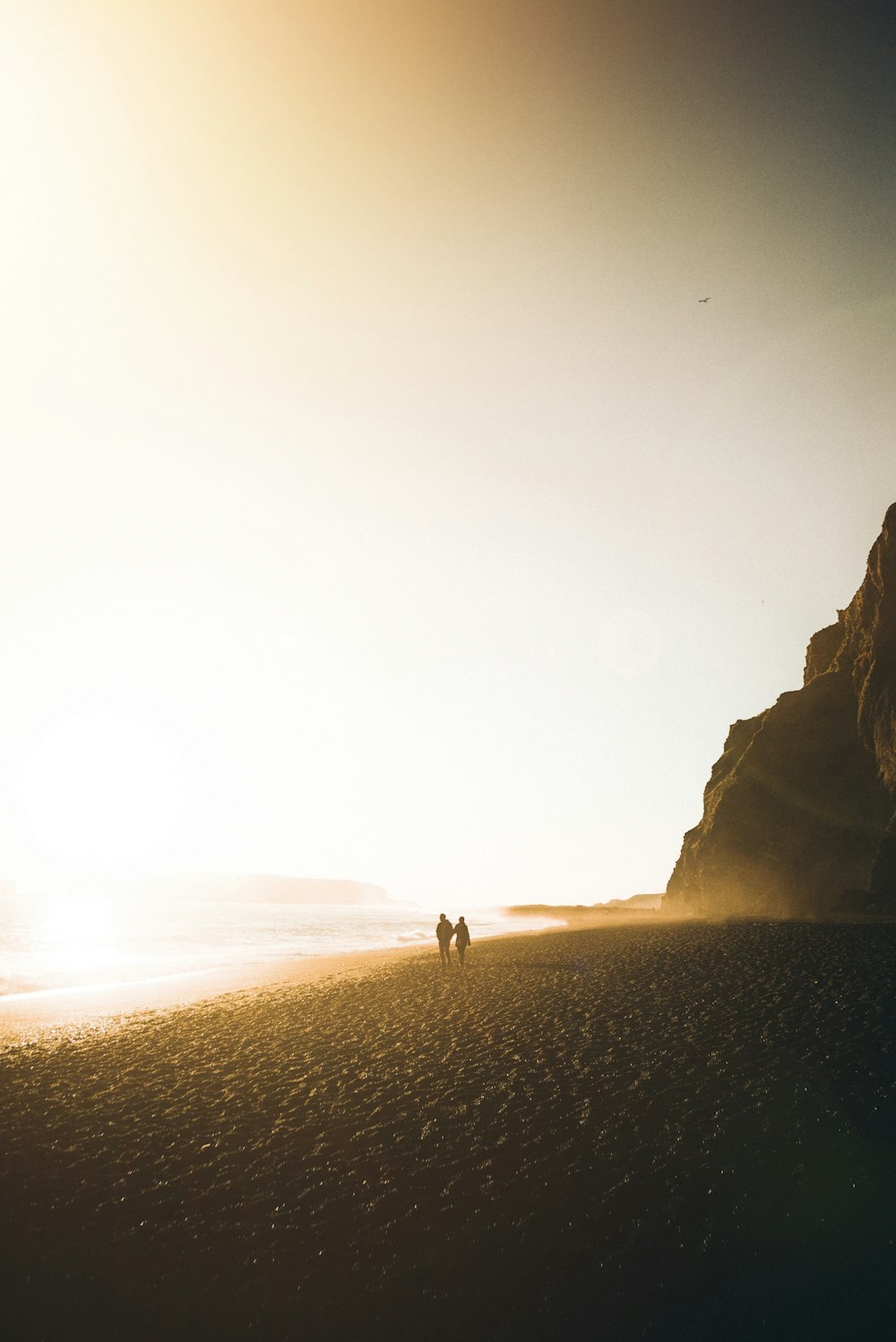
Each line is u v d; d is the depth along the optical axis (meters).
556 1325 8.52
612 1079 14.01
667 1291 8.78
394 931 98.06
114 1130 13.86
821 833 40.84
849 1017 15.63
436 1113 13.40
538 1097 13.55
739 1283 8.77
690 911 54.06
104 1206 11.29
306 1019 21.58
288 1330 8.79
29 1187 11.94
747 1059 14.09
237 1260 9.90
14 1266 10.09
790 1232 9.41
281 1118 13.82
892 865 32.56
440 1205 10.59
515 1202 10.48
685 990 19.94
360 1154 12.17
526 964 29.52
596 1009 19.20
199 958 53.09
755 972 20.97
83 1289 9.62
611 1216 10.02
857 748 40.97
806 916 36.00
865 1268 8.74
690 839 61.12
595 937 38.66
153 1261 10.02
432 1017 20.59
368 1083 15.21
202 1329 8.88
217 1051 18.58
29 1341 8.90
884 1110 11.59
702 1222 9.74
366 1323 8.78
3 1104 15.47
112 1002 27.19
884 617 37.16
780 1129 11.48
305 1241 10.15
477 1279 9.23
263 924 119.94
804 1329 8.11
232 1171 12.02
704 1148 11.25
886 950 21.91
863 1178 10.16
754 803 46.34
